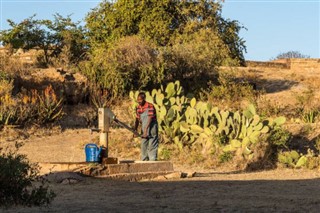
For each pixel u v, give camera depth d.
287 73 44.12
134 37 35.34
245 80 40.09
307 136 22.78
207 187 12.89
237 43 48.16
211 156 19.72
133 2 45.44
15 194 10.05
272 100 35.72
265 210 9.71
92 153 14.86
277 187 12.98
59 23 46.50
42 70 32.06
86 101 31.58
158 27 45.09
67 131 26.97
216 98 34.38
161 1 45.31
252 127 19.09
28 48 46.22
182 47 36.25
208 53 36.75
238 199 10.97
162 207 9.91
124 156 21.27
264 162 18.55
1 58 31.66
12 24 46.41
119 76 32.47
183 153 20.45
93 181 13.47
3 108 26.39
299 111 30.59
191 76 36.00
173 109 21.91
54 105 28.30
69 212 9.34
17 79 30.09
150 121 16.22
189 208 9.84
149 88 34.22
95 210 9.53
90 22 46.75
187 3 46.56
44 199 10.11
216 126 21.59
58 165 14.67
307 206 10.20
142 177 14.53
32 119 26.98
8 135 24.80
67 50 39.78
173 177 14.90
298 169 17.95
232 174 16.80
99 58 33.44
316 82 41.53
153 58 34.19
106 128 15.19
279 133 19.38
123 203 10.34
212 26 46.53
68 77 31.84
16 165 10.20
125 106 31.50
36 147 22.84
